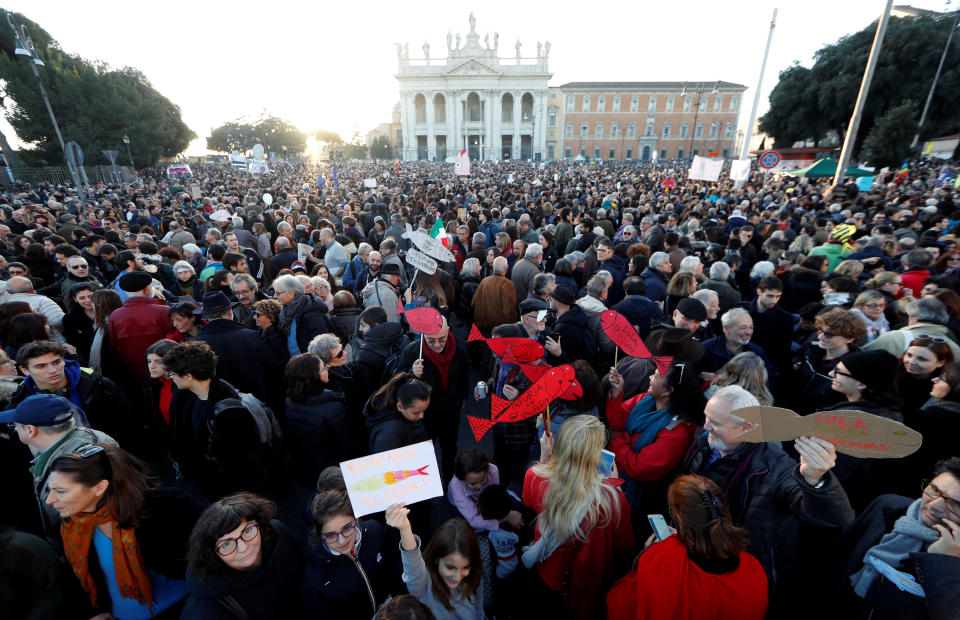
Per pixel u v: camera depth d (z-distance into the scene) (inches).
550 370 87.1
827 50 1531.7
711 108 2837.1
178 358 105.2
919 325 132.3
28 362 109.9
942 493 61.1
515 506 100.2
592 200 550.6
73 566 74.3
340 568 76.7
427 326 122.8
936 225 309.3
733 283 206.4
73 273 185.9
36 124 1337.4
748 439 66.5
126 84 1584.6
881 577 66.3
